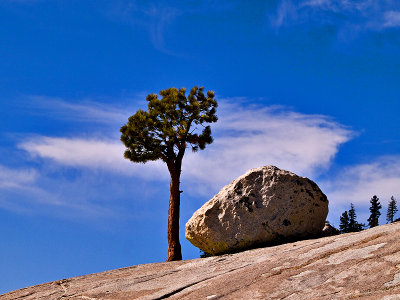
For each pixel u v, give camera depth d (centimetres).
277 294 910
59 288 1505
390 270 836
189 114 2417
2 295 1545
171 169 2369
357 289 814
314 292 864
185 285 1184
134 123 2330
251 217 1670
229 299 963
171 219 2312
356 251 990
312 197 1688
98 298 1279
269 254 1318
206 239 1747
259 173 1752
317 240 1345
